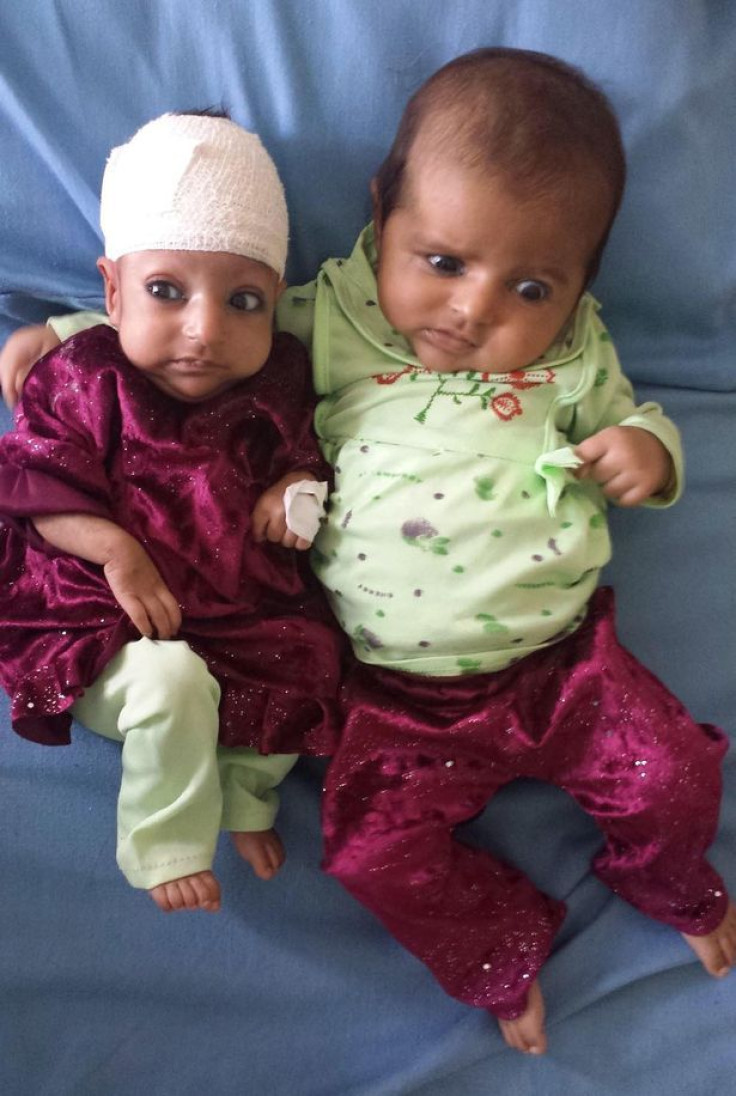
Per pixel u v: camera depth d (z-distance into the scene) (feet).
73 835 2.88
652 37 2.93
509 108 2.56
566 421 2.97
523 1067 2.99
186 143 2.56
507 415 2.83
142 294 2.58
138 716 2.56
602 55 2.96
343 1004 2.95
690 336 3.32
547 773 2.99
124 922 2.85
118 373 2.73
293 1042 2.91
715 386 3.33
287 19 2.90
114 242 2.62
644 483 2.84
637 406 3.20
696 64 2.97
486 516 2.75
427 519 2.75
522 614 2.80
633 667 2.93
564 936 3.12
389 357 2.93
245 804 2.86
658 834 2.89
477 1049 2.95
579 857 3.17
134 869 2.59
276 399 2.86
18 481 2.65
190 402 2.80
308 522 2.78
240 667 2.81
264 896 2.97
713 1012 3.06
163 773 2.58
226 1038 2.87
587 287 2.93
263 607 2.87
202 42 2.91
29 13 2.87
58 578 2.73
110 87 2.94
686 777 2.83
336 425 2.97
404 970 3.01
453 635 2.78
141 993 2.83
